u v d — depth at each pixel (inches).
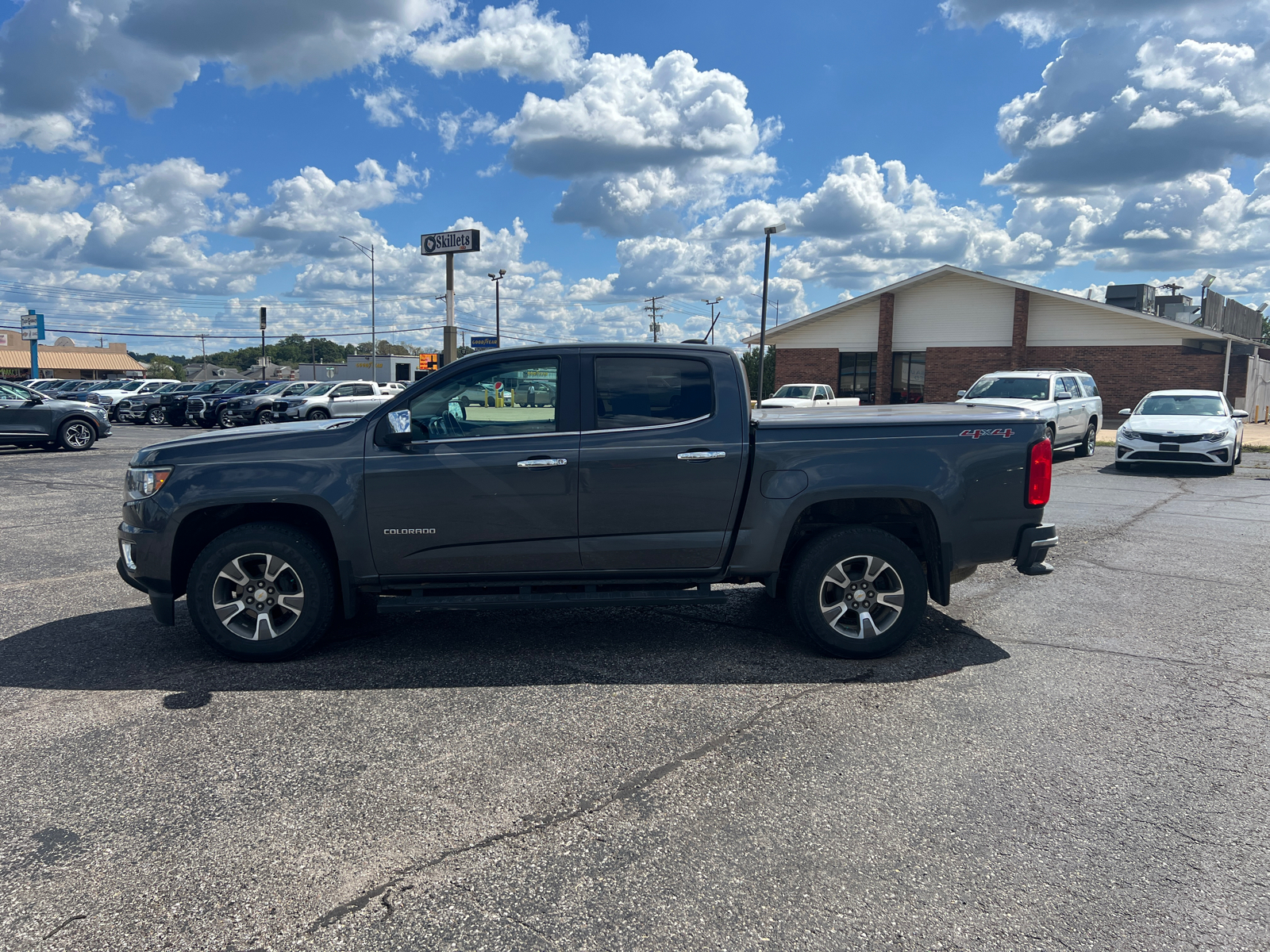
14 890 104.4
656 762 139.3
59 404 774.5
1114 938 94.2
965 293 1207.6
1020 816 121.1
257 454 187.8
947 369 1225.4
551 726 154.3
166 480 187.5
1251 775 133.8
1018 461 189.8
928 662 189.2
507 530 187.3
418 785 131.5
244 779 133.9
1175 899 101.4
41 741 148.5
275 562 187.5
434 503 185.6
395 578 189.3
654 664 188.7
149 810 124.2
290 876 107.4
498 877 107.1
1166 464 637.3
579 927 97.0
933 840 114.9
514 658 192.7
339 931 96.5
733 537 190.4
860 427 188.9
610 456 186.1
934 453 188.7
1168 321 1082.7
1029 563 191.9
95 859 111.3
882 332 1246.9
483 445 186.7
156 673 183.9
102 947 93.8
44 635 213.0
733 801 126.0
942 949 92.7
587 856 111.7
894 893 102.8
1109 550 314.8
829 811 123.0
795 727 153.2
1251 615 227.1
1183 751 142.6
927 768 136.6
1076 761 138.9
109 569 290.8
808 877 106.4
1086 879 105.7
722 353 191.6
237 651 188.5
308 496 184.5
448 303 1316.4
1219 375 1077.8
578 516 187.3
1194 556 303.4
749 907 100.5
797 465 187.9
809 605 189.9
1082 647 199.5
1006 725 153.8
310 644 190.1
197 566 186.5
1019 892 102.8
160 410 1343.5
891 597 189.5
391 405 188.4
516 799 127.2
